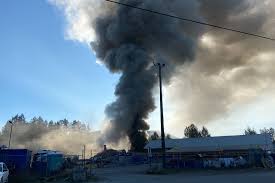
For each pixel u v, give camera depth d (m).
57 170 34.62
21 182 25.92
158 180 24.34
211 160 43.59
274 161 46.44
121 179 26.55
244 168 40.09
